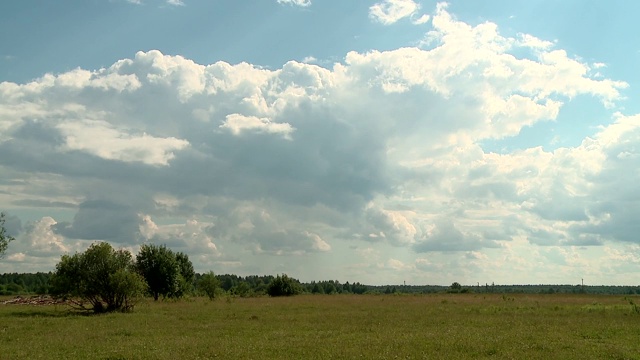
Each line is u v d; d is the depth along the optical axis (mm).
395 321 40375
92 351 24781
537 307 58344
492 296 94938
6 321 42469
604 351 24609
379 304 66312
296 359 22031
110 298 56438
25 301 81938
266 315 47000
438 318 43375
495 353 24047
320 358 22203
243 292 120125
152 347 25750
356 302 72562
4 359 22734
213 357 22734
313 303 69688
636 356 23328
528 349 25078
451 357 22594
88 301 60781
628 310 53344
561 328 35188
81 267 55281
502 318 43562
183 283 92875
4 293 156750
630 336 31062
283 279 119188
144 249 89125
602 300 77375
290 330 34031
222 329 34812
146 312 52625
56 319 44531
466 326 36625
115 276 54812
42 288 89625
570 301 73812
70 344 27188
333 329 34656
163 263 88812
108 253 56438
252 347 25391
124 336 31094
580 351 24578
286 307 59938
